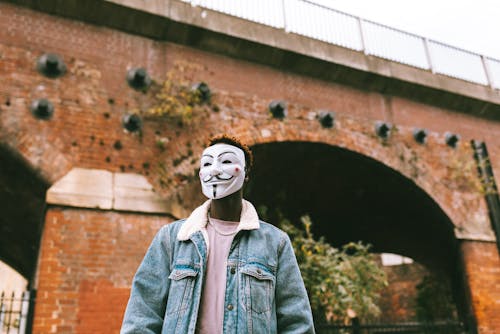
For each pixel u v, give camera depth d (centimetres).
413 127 981
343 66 910
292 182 988
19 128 626
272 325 177
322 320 792
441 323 913
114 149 675
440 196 955
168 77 755
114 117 693
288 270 191
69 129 657
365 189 1038
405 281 1727
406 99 1001
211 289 180
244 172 209
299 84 884
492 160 1048
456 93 1030
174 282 181
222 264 186
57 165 630
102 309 578
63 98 669
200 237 191
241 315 171
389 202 1066
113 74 718
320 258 781
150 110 718
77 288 575
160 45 777
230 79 817
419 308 1316
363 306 791
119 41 745
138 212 648
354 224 1223
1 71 643
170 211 673
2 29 664
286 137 823
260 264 184
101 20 737
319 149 876
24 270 1047
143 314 178
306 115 863
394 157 929
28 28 683
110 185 648
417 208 1022
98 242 607
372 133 923
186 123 745
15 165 625
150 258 191
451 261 1033
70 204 611
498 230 983
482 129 1076
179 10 778
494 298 917
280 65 871
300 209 1104
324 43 906
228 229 198
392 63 975
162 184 690
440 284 1267
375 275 819
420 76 999
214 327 171
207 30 792
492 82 1103
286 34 871
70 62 694
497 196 1016
